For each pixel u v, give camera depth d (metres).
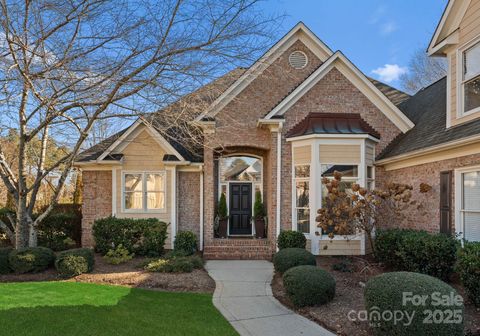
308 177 12.01
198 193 13.74
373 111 12.73
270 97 13.19
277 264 8.92
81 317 5.81
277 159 12.43
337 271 9.49
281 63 13.52
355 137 11.56
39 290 7.48
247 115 13.02
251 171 15.48
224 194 14.84
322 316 6.11
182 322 5.80
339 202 10.23
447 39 9.47
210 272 9.89
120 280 8.54
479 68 8.77
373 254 10.34
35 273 9.01
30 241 9.84
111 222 11.69
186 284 8.38
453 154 8.76
